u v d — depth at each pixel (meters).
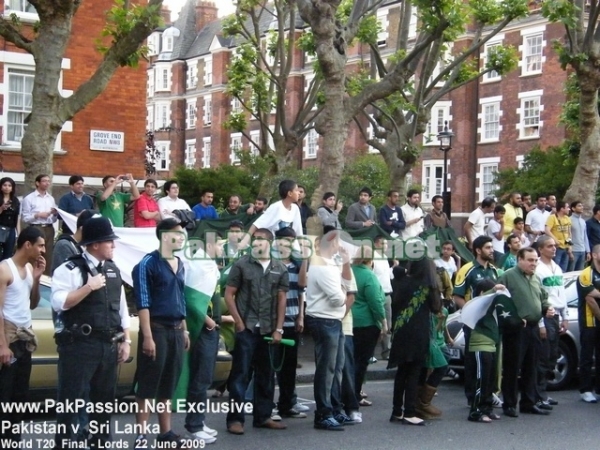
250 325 9.27
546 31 40.41
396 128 20.44
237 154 35.50
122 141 22.70
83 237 7.38
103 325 7.31
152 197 14.49
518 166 41.09
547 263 11.43
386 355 14.62
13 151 21.52
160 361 8.02
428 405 10.47
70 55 21.95
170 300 8.06
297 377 12.76
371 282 10.36
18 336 7.54
